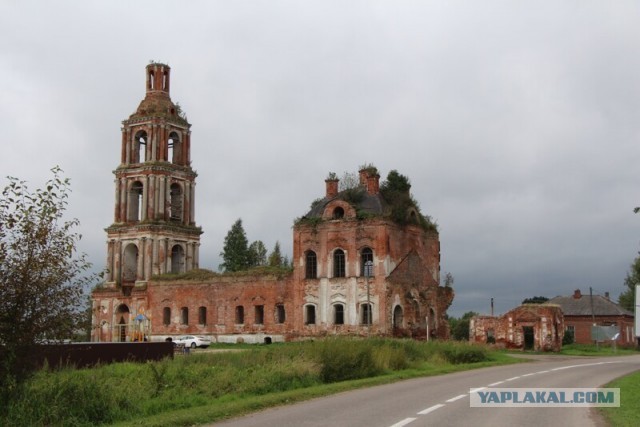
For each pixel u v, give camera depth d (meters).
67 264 18.70
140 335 82.06
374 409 19.20
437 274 76.69
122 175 88.12
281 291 73.00
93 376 23.27
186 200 89.62
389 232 68.25
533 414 18.25
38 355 18.67
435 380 30.70
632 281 102.38
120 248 87.12
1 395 17.80
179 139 90.62
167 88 91.31
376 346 37.97
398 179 73.38
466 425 16.08
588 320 95.62
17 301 17.77
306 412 18.78
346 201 69.88
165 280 81.56
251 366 29.23
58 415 18.05
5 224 18.00
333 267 69.69
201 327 78.06
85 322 19.06
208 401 22.50
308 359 29.77
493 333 74.81
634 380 29.38
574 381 29.80
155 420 17.88
